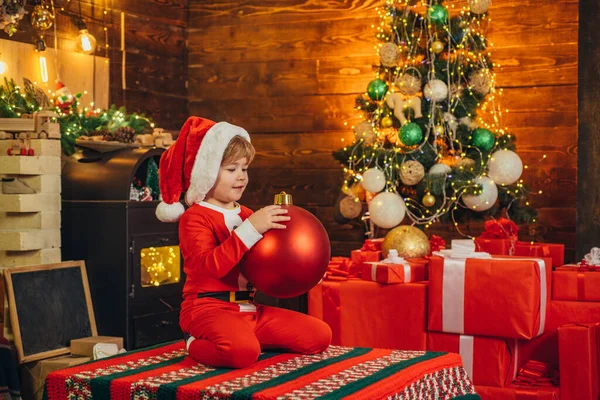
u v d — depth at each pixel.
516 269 2.88
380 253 3.54
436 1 4.57
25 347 3.51
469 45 4.64
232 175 2.37
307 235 2.20
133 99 5.64
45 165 3.77
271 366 2.18
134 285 4.00
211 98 6.19
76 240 4.05
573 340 2.92
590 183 4.27
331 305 3.25
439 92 4.44
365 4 5.71
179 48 6.16
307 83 5.90
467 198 4.39
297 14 5.92
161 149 4.29
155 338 4.14
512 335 2.89
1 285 3.53
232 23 6.12
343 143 5.78
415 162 4.36
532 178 5.26
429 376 2.17
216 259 2.21
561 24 5.20
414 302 3.10
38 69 4.75
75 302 3.84
